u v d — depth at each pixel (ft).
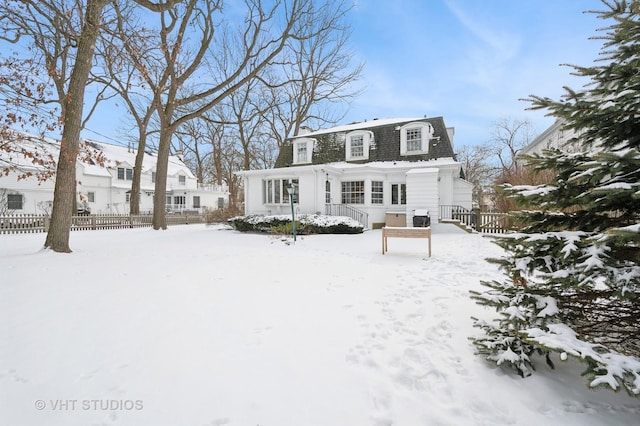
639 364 5.52
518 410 6.29
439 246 29.17
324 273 18.45
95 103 61.11
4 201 68.39
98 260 21.68
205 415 6.21
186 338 9.64
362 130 54.03
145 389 7.03
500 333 8.27
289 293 14.40
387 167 48.21
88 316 11.33
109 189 89.97
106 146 96.73
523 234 7.61
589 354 5.54
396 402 6.64
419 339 9.57
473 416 6.18
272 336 9.83
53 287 14.80
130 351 8.79
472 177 110.11
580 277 6.42
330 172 48.96
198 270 18.97
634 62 6.80
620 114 6.90
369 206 48.67
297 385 7.22
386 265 20.81
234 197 106.22
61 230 24.56
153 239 36.86
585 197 6.95
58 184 24.61
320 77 69.56
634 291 6.51
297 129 73.97
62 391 6.95
